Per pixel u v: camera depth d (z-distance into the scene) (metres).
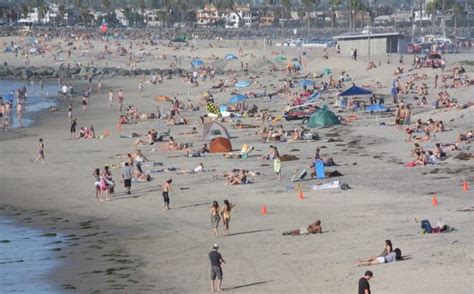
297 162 136.50
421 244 79.00
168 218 102.19
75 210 110.19
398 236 83.69
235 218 99.50
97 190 116.94
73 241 93.19
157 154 152.75
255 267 77.12
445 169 124.19
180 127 193.88
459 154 132.62
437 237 81.31
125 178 118.25
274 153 139.12
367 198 106.06
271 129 172.75
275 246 84.56
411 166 128.12
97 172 117.88
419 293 63.62
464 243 77.81
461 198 102.94
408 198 104.56
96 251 87.88
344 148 149.50
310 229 89.00
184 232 94.38
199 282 73.62
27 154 159.75
